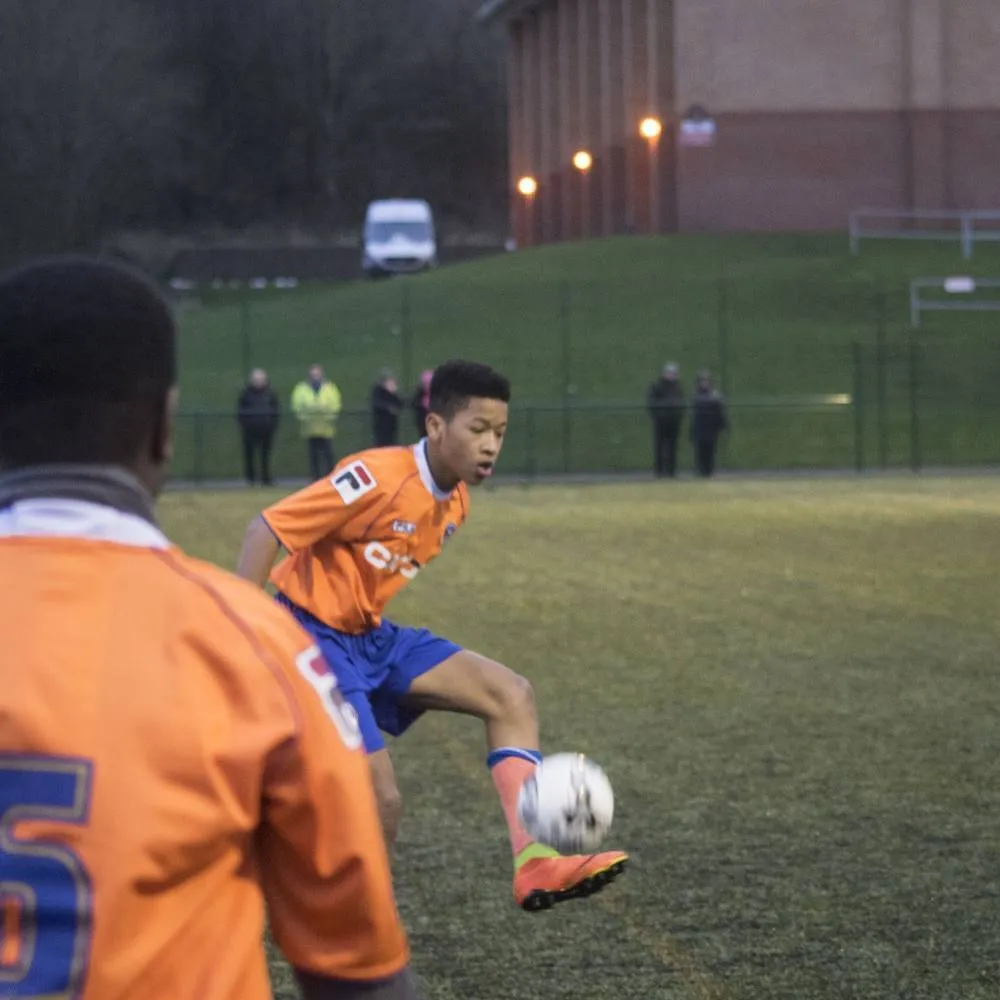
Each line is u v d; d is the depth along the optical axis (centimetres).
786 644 3841
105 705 648
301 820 680
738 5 15388
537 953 1725
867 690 3256
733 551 5941
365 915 698
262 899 705
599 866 1470
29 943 628
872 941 1758
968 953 1717
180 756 647
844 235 15388
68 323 676
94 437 688
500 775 1673
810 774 2539
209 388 12744
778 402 10669
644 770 2570
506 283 14588
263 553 1695
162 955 641
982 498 8262
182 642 668
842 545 6078
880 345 10612
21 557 676
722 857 2078
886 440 11181
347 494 1717
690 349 12812
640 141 16688
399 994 718
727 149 15488
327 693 694
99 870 630
